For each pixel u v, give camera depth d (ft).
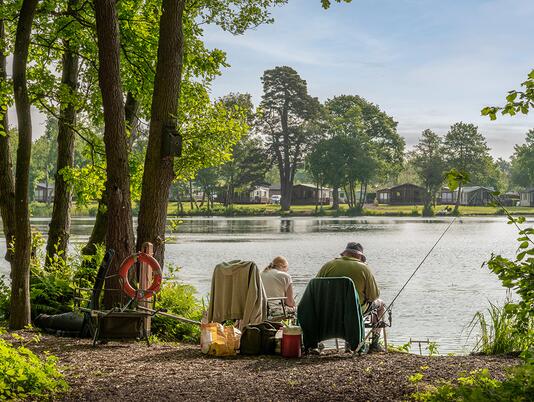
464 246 155.63
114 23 37.45
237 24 55.77
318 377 22.34
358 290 29.22
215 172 395.34
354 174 396.16
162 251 40.27
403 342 45.29
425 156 448.24
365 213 411.95
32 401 19.15
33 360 21.30
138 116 56.18
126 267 32.50
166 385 21.48
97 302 32.96
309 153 399.65
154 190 39.91
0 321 39.04
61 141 53.06
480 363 24.43
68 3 51.31
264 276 33.88
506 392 16.67
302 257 122.52
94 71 53.72
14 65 36.24
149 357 27.48
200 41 53.21
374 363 24.93
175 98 40.19
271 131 384.68
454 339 46.50
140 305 34.27
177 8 39.83
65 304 40.04
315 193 460.55
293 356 27.43
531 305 18.58
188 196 457.68
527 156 523.29
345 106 439.63
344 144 395.55
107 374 23.48
